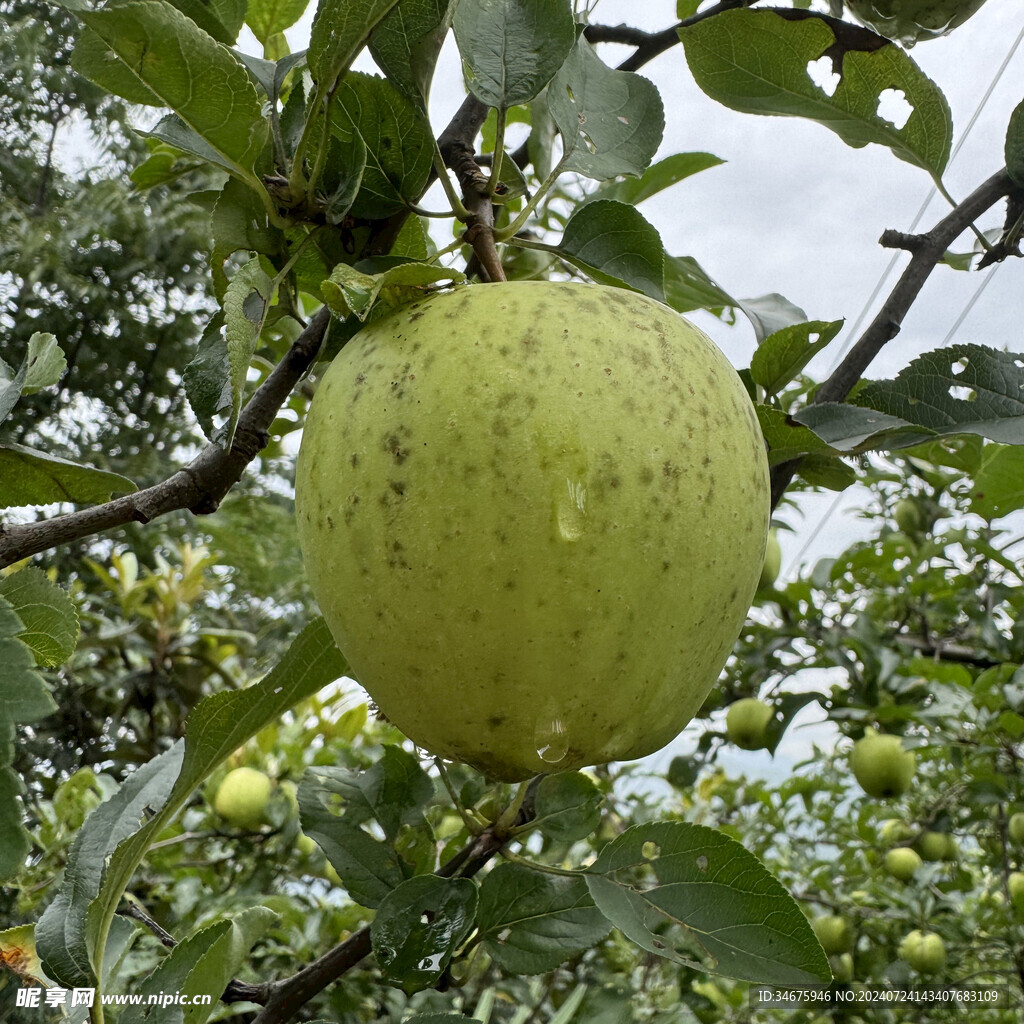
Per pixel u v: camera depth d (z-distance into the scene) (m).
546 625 0.60
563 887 0.97
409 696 0.64
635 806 2.60
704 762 2.69
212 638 3.93
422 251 0.92
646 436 0.62
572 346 0.64
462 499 0.60
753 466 0.69
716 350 0.74
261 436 0.79
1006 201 1.15
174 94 0.72
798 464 1.09
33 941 0.91
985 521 2.71
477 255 0.88
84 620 3.79
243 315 0.69
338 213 0.81
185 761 0.77
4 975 1.06
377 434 0.63
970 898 3.49
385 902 0.85
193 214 8.05
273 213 0.82
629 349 0.65
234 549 6.87
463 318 0.66
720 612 0.67
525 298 0.68
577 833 0.98
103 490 0.88
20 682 0.49
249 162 0.78
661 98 0.98
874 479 2.69
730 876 0.76
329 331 0.80
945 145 1.12
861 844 3.28
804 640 2.67
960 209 1.12
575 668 0.61
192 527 7.02
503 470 0.60
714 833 0.77
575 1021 1.25
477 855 0.98
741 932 0.74
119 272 8.20
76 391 8.25
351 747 2.23
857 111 1.12
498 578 0.59
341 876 0.97
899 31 1.20
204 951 0.78
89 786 1.89
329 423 0.68
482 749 0.64
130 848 0.75
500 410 0.61
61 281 7.63
